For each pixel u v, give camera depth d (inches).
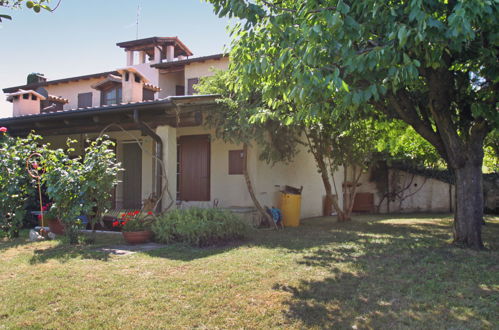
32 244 293.1
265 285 183.6
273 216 395.9
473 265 218.1
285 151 406.0
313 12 192.2
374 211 680.4
